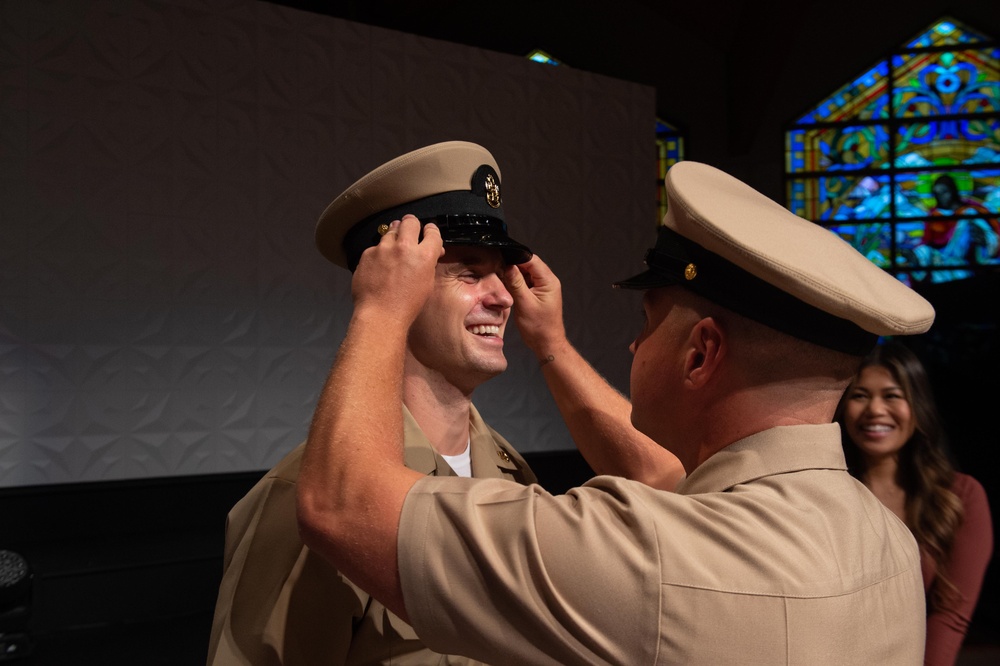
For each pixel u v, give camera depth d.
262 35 5.30
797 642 0.69
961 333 4.23
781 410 0.80
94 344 4.80
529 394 6.10
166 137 5.01
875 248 9.06
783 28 8.25
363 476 0.74
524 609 0.70
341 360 0.80
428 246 0.85
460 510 0.72
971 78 9.12
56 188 4.71
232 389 5.16
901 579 0.81
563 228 6.38
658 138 9.29
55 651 3.76
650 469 1.26
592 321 6.46
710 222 0.77
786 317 0.77
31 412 4.65
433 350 1.16
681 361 0.84
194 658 3.73
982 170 8.99
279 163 5.34
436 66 5.90
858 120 9.24
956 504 1.95
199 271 5.09
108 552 4.43
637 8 9.17
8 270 4.60
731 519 0.73
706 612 0.68
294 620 0.99
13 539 4.55
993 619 3.47
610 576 0.69
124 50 4.90
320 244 1.25
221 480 5.09
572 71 6.45
